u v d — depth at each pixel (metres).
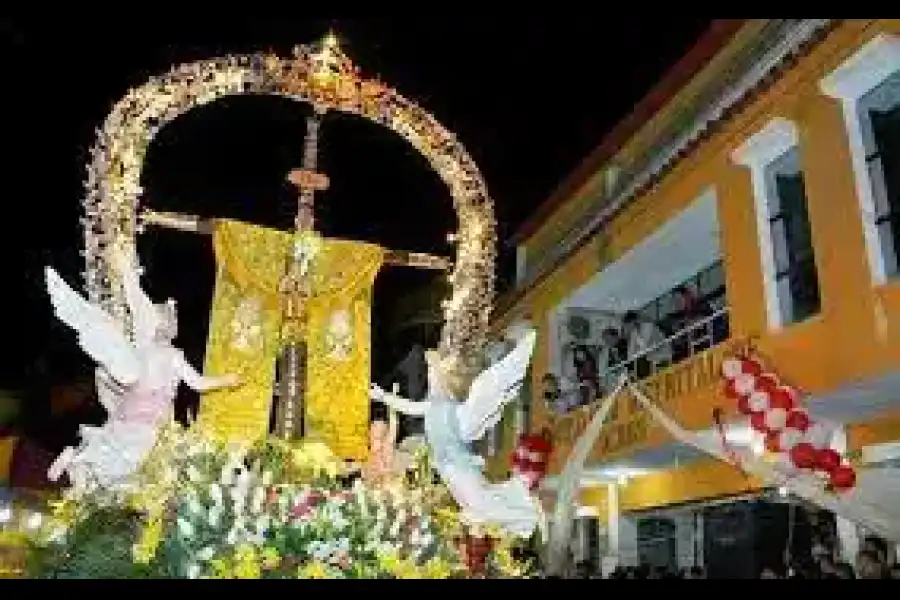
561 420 16.64
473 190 8.83
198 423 7.34
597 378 17.16
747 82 12.42
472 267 8.64
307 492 6.57
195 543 6.07
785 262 11.71
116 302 7.35
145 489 6.39
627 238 15.44
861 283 9.86
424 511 7.15
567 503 9.66
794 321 11.36
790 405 10.04
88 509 6.38
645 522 16.64
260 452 7.13
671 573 14.06
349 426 7.96
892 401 10.41
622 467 15.49
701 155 13.25
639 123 15.80
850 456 11.09
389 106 8.84
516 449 15.56
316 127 8.69
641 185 14.80
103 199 7.54
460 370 8.38
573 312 18.56
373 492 6.90
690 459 14.40
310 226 8.28
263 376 7.77
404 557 6.60
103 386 6.84
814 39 10.80
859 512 9.38
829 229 10.45
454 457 7.34
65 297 6.69
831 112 10.62
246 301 7.89
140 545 6.00
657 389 13.66
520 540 7.55
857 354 9.73
